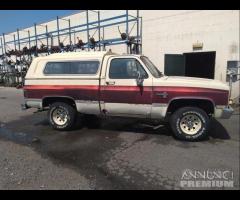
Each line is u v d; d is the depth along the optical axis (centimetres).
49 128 708
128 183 380
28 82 680
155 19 1357
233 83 1123
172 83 559
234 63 1120
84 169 430
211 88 546
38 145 561
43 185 374
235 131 650
